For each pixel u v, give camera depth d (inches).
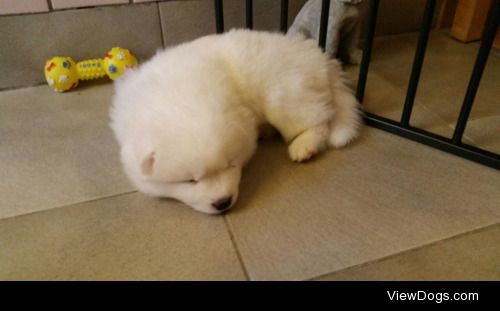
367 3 69.9
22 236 41.5
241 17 76.6
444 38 85.7
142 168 38.6
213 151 37.8
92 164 51.4
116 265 38.3
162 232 41.5
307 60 50.8
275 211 43.4
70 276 37.4
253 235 40.7
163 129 38.4
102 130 58.2
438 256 38.2
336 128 52.4
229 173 41.7
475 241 39.5
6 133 57.5
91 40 70.0
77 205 45.2
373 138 54.6
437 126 56.6
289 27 80.9
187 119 38.7
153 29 72.3
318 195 45.3
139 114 41.5
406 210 43.0
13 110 63.2
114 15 68.9
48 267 38.3
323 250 38.9
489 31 42.0
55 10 65.5
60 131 58.0
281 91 47.8
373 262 37.7
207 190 40.3
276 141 54.9
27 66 68.6
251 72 47.4
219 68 46.6
